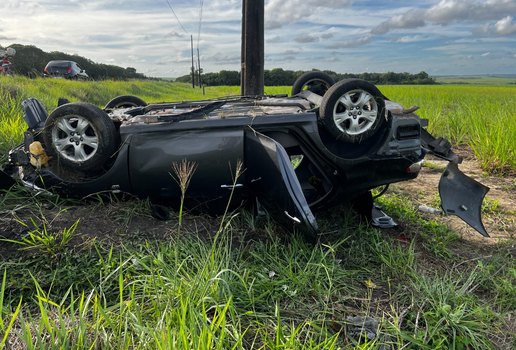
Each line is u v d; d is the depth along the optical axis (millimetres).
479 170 7816
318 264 3391
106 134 4039
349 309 3148
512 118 8820
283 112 4219
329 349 2500
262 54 6953
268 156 3760
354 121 4152
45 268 3385
